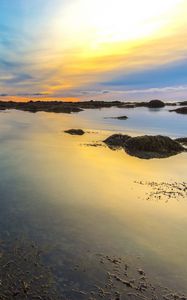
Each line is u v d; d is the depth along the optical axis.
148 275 7.96
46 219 10.73
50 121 48.34
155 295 7.29
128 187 14.56
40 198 12.58
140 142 23.89
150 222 10.87
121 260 8.54
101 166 18.33
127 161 20.03
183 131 36.94
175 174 17.19
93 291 7.34
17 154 20.81
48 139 28.58
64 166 17.94
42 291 7.27
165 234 10.02
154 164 19.45
